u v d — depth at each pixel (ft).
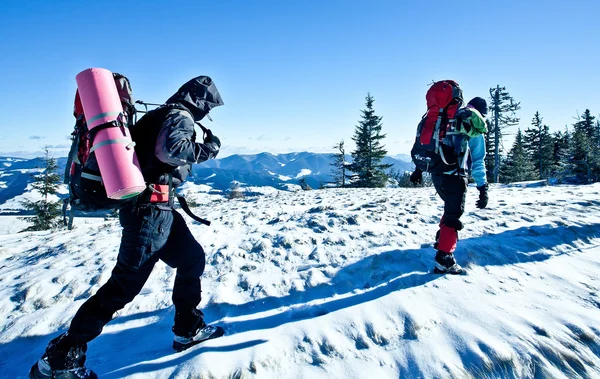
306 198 31.60
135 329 9.11
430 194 30.27
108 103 6.48
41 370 6.54
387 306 9.13
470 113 9.88
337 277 11.13
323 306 9.55
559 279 10.68
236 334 8.36
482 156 10.47
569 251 12.70
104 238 18.20
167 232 7.34
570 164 73.00
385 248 13.19
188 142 6.71
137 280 7.02
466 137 10.14
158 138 6.61
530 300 9.54
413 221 16.87
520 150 136.36
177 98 7.22
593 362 7.78
